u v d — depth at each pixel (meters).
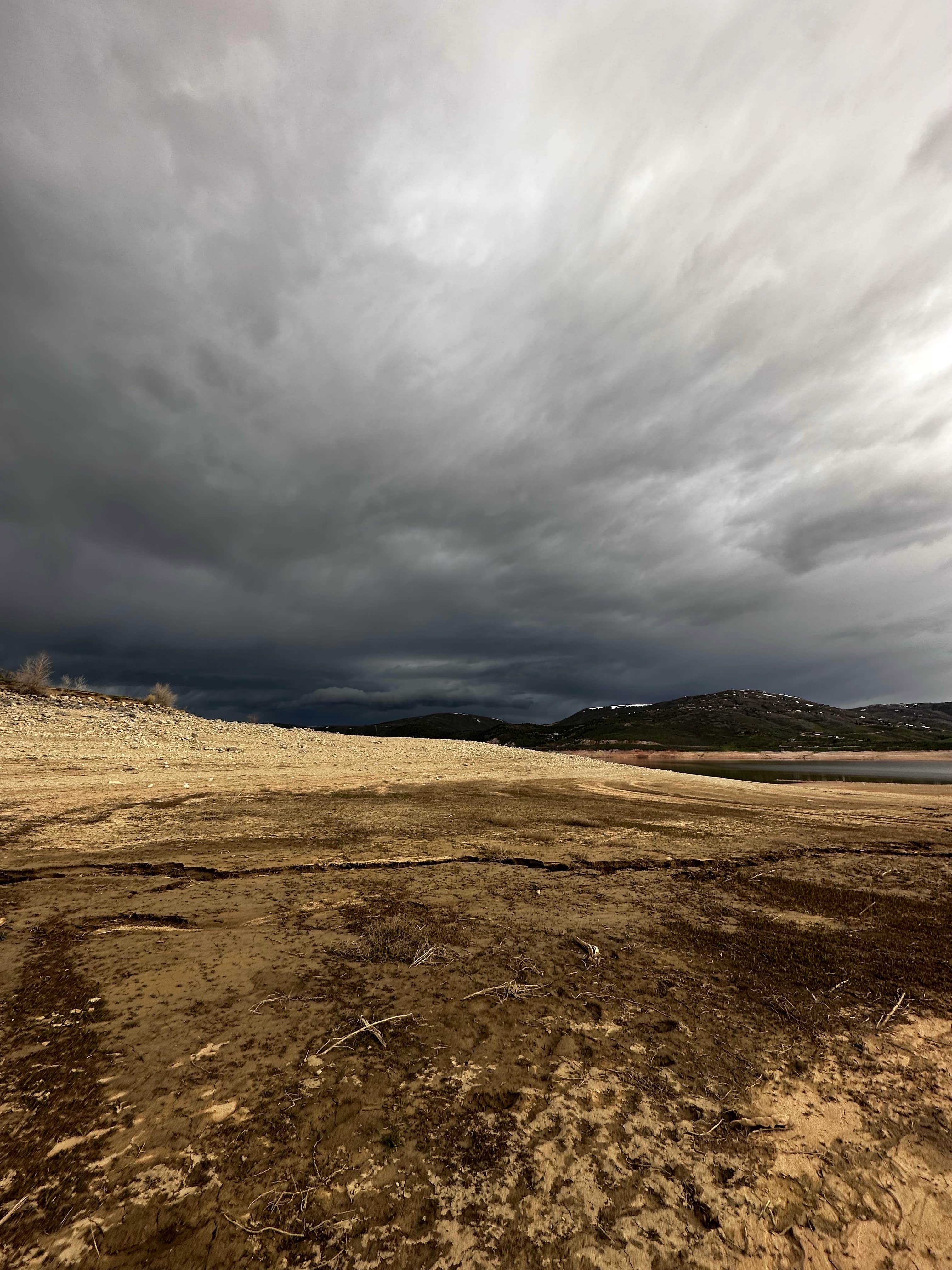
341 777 11.27
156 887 4.83
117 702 20.70
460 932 4.05
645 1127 2.17
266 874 5.29
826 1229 1.77
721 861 6.37
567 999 3.13
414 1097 2.30
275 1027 2.79
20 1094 2.27
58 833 6.26
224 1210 1.77
